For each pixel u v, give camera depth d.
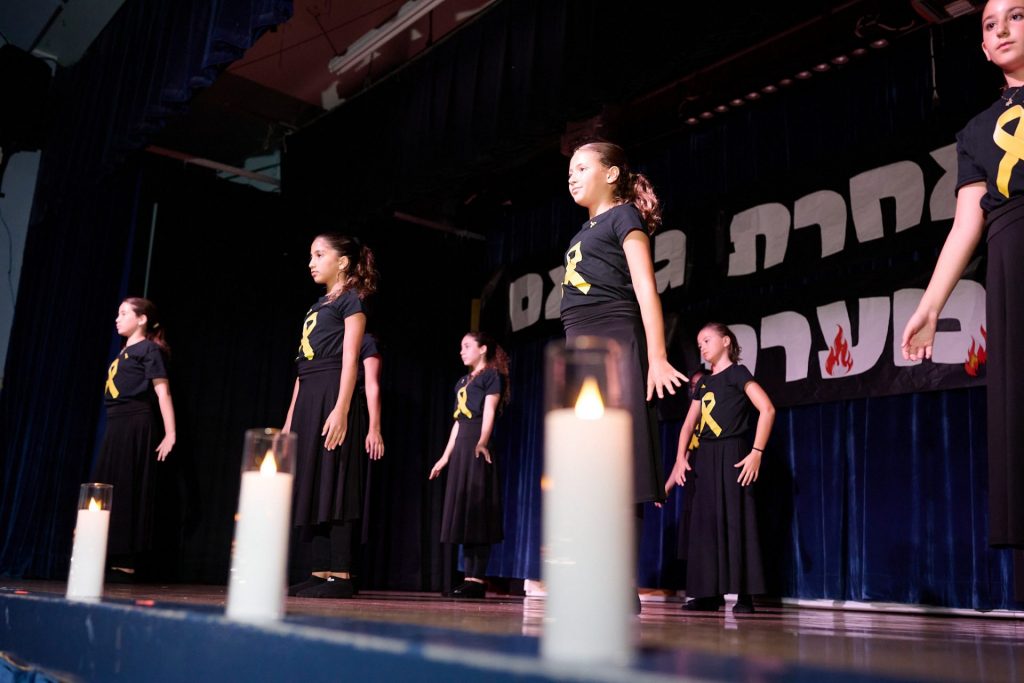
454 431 4.62
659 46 3.39
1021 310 1.27
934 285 1.48
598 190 1.99
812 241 4.47
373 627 0.69
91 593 1.36
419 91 4.75
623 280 1.81
